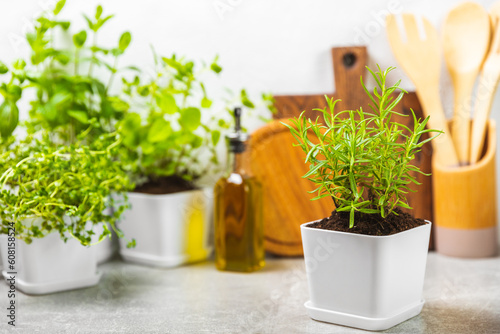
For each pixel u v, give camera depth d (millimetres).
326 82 1126
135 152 1037
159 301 854
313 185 1084
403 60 1046
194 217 1062
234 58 1143
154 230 1033
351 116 665
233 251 1003
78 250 908
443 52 1069
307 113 1111
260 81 1143
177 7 1145
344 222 698
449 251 1050
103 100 1060
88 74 1104
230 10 1138
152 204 1021
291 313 782
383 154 673
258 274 994
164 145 1011
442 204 1047
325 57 1121
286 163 1082
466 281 904
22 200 800
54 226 843
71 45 1129
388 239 651
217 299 858
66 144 1072
